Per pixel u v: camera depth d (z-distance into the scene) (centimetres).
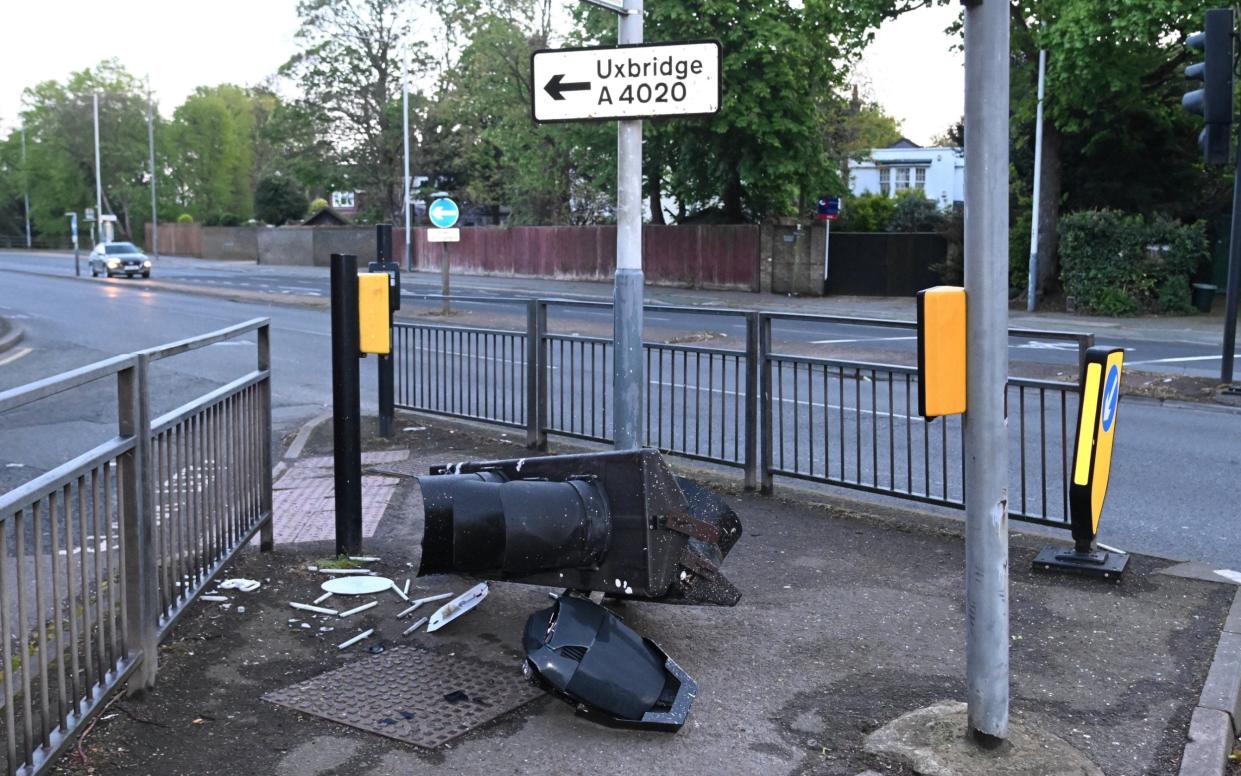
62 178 9188
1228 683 445
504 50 4141
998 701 379
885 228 3897
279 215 8006
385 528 676
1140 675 458
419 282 4259
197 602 520
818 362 733
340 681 440
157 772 363
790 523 698
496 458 897
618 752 385
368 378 1468
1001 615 377
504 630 500
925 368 356
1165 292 2686
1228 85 1107
